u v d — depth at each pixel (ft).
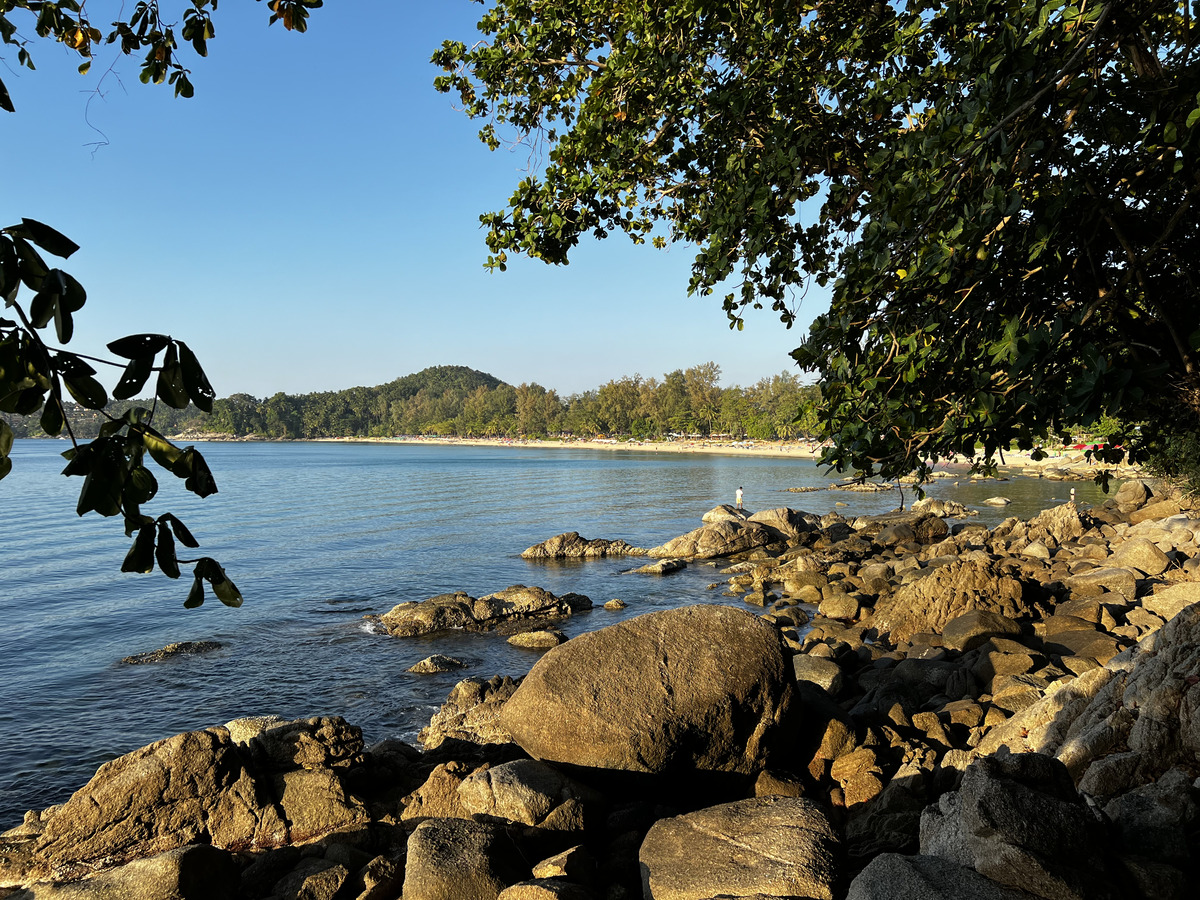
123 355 7.02
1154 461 31.17
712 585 86.84
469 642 64.03
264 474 318.04
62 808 27.14
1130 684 22.04
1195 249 12.63
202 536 131.44
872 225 13.96
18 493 239.30
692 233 29.07
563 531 137.39
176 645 62.49
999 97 12.04
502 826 23.29
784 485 233.14
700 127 24.00
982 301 13.53
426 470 340.39
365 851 26.55
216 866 23.59
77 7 12.78
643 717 26.89
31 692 52.60
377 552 113.91
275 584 89.66
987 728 31.27
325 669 56.95
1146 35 14.60
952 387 13.73
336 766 29.86
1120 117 12.51
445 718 43.29
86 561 108.37
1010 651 39.42
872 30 20.95
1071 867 15.05
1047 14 11.07
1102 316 12.64
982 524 127.24
